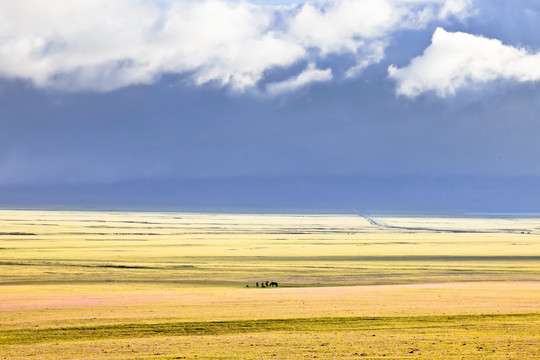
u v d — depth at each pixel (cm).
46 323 7281
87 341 6303
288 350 5622
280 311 8119
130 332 6788
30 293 11206
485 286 11694
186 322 7312
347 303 8938
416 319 7394
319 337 6291
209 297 9956
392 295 9981
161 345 5959
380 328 6850
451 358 5212
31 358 5469
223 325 7144
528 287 11388
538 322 7131
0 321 7438
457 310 8069
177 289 12444
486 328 6738
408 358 5231
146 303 9075
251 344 5941
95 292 11375
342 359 5238
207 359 5303
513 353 5391
